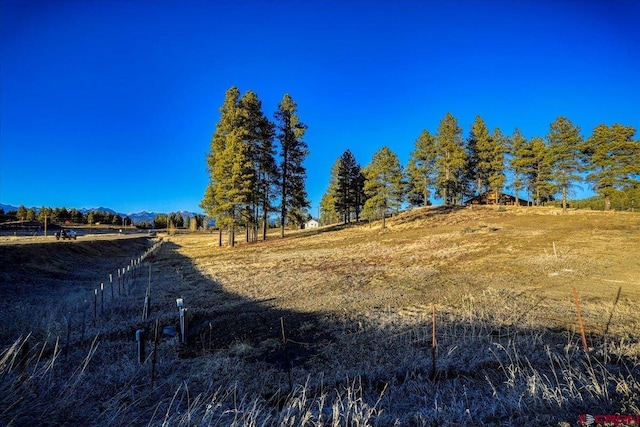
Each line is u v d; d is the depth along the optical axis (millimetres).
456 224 41625
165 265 27234
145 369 6910
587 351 7078
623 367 6133
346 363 7312
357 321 10500
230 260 27859
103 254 34625
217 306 13094
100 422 4441
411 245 30281
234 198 34219
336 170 71125
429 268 20188
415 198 62000
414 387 5898
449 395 5465
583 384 5328
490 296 13102
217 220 36188
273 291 15508
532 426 4203
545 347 7414
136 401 5348
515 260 20625
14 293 14594
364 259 24953
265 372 6930
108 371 6641
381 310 11750
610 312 10523
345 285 16484
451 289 14867
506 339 8359
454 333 8961
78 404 4793
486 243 27531
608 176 44562
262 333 9750
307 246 34469
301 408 4930
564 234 28578
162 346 8562
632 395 4859
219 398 5695
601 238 25516
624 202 46875
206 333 9883
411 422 4613
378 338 8828
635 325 9188
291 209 40719
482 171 58344
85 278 21547
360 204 57656
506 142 56062
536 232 30969
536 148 52969
